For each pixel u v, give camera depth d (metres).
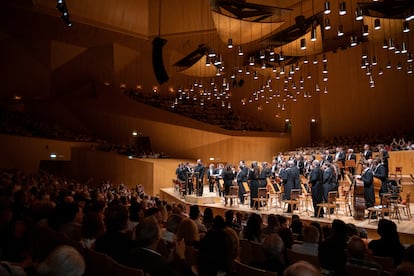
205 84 30.09
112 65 26.27
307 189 12.78
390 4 12.39
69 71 26.42
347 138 22.06
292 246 5.08
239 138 24.64
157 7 24.42
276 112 26.84
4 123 21.61
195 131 24.56
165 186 20.95
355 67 22.64
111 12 23.03
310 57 24.91
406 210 10.80
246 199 14.48
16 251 4.90
